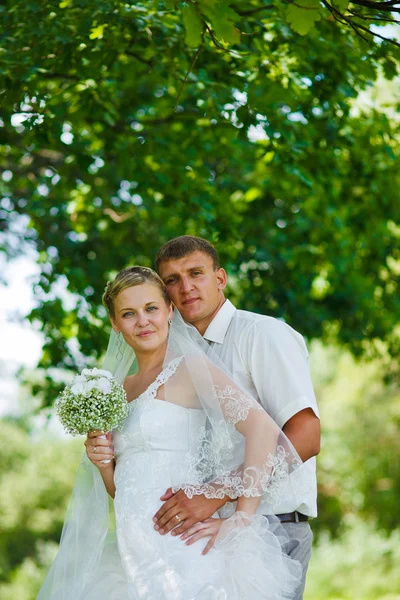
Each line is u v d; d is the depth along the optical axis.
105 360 3.62
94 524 3.33
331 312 8.53
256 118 5.37
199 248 3.59
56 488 20.09
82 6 4.75
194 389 3.27
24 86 4.89
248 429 3.13
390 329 8.79
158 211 7.65
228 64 5.24
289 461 3.12
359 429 16.14
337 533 16.56
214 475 3.26
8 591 16.38
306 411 3.31
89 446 3.27
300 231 7.82
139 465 3.19
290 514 3.32
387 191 7.29
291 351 3.39
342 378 16.09
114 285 3.37
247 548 3.01
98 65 5.18
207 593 2.95
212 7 2.81
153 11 4.95
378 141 6.83
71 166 7.23
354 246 8.21
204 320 3.61
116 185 7.56
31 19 4.76
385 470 16.02
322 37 5.04
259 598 2.98
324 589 14.32
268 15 4.87
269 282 7.88
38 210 7.66
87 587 3.24
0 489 19.94
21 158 7.32
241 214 7.82
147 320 3.33
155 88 6.64
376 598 13.88
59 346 7.61
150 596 2.99
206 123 6.45
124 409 3.23
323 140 6.39
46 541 19.55
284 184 7.34
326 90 5.47
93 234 8.07
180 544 3.04
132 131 6.53
